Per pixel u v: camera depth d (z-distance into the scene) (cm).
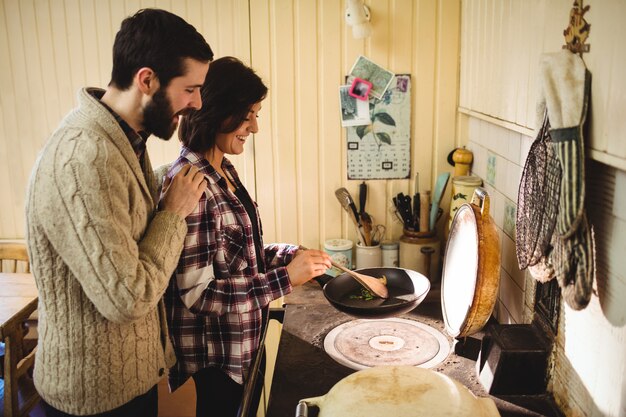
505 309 188
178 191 137
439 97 256
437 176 265
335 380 146
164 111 129
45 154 119
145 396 143
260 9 252
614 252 112
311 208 271
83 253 116
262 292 159
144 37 121
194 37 127
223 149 164
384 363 155
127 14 262
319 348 164
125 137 126
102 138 120
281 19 252
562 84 115
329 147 264
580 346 126
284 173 267
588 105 113
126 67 124
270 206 271
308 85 258
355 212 259
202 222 150
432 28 249
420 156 263
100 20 263
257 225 177
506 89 175
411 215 257
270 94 260
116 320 120
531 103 150
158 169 184
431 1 247
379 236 271
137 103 128
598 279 119
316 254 169
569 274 116
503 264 191
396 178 266
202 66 130
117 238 118
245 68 155
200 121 154
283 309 200
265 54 256
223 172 169
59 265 123
